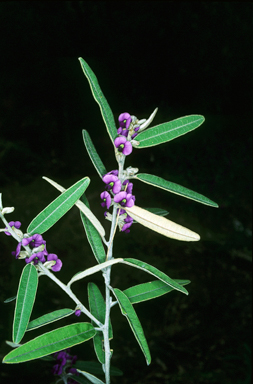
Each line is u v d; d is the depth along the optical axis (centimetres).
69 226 202
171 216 214
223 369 123
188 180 233
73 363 80
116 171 64
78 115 276
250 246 189
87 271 63
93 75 64
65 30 242
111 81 264
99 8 229
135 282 164
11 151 254
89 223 68
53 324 137
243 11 209
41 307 145
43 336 64
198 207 218
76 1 227
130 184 65
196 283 166
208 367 124
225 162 228
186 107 255
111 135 64
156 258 183
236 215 208
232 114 237
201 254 185
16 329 59
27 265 61
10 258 174
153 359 126
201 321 145
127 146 63
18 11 231
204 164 233
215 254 185
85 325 66
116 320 143
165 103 262
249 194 214
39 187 234
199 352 130
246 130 229
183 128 65
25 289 61
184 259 183
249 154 224
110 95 269
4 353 120
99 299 72
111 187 63
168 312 149
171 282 63
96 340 70
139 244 191
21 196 224
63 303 148
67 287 64
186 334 138
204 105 246
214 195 221
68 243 190
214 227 205
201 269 175
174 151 245
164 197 229
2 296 150
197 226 206
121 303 64
